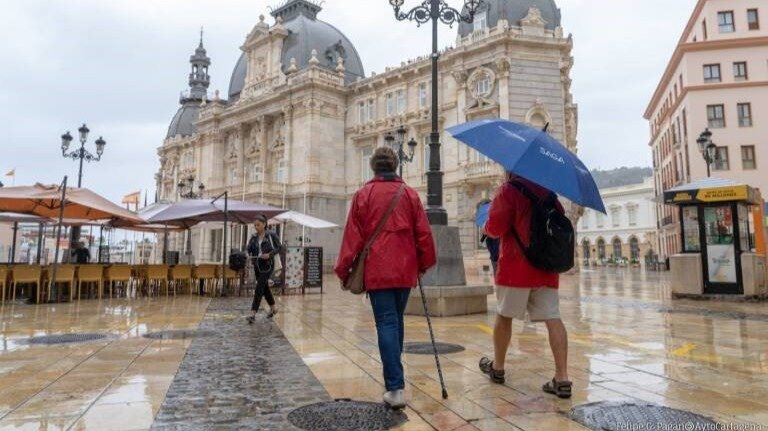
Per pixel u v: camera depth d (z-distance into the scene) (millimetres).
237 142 46031
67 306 12438
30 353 6086
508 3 32469
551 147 4066
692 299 13398
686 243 13953
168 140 61062
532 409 3832
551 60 31594
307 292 17844
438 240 10438
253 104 43250
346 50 45312
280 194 39531
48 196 13578
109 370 5168
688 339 7051
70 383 4625
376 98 39062
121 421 3564
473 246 31844
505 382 4652
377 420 3578
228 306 12453
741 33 39312
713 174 38031
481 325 8586
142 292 16984
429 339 7078
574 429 3381
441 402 4027
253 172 44469
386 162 4320
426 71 35625
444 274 10367
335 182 39750
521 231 4266
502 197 4305
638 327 8250
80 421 3562
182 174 57281
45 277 13914
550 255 4102
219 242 45375
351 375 4980
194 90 63250
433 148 10891
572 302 12742
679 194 13711
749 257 13008
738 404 3947
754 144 37750
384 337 3932
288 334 7672
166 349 6367
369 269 3963
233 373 5055
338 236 39219
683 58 40438
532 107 30828
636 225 77250
